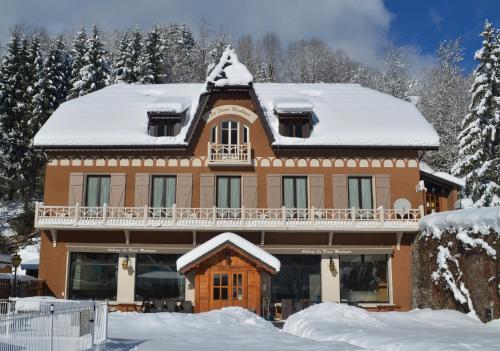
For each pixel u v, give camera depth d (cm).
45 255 2697
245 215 2712
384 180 2789
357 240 2725
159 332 1658
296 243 2709
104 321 1395
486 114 3641
